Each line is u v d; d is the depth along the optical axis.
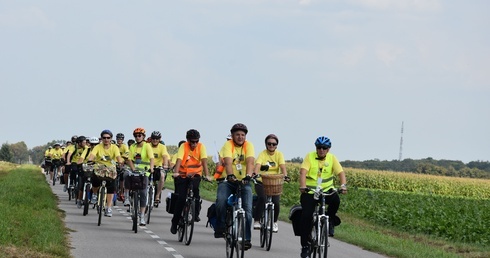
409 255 21.20
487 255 23.78
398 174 109.56
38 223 23.36
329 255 20.97
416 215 36.19
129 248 20.53
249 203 18.33
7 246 17.59
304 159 17.70
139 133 29.55
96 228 25.75
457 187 105.12
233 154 18.52
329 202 17.67
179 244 21.98
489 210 41.72
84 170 30.27
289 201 45.88
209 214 19.41
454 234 29.86
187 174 21.80
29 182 54.78
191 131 21.61
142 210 25.75
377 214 37.03
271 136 23.03
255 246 22.70
